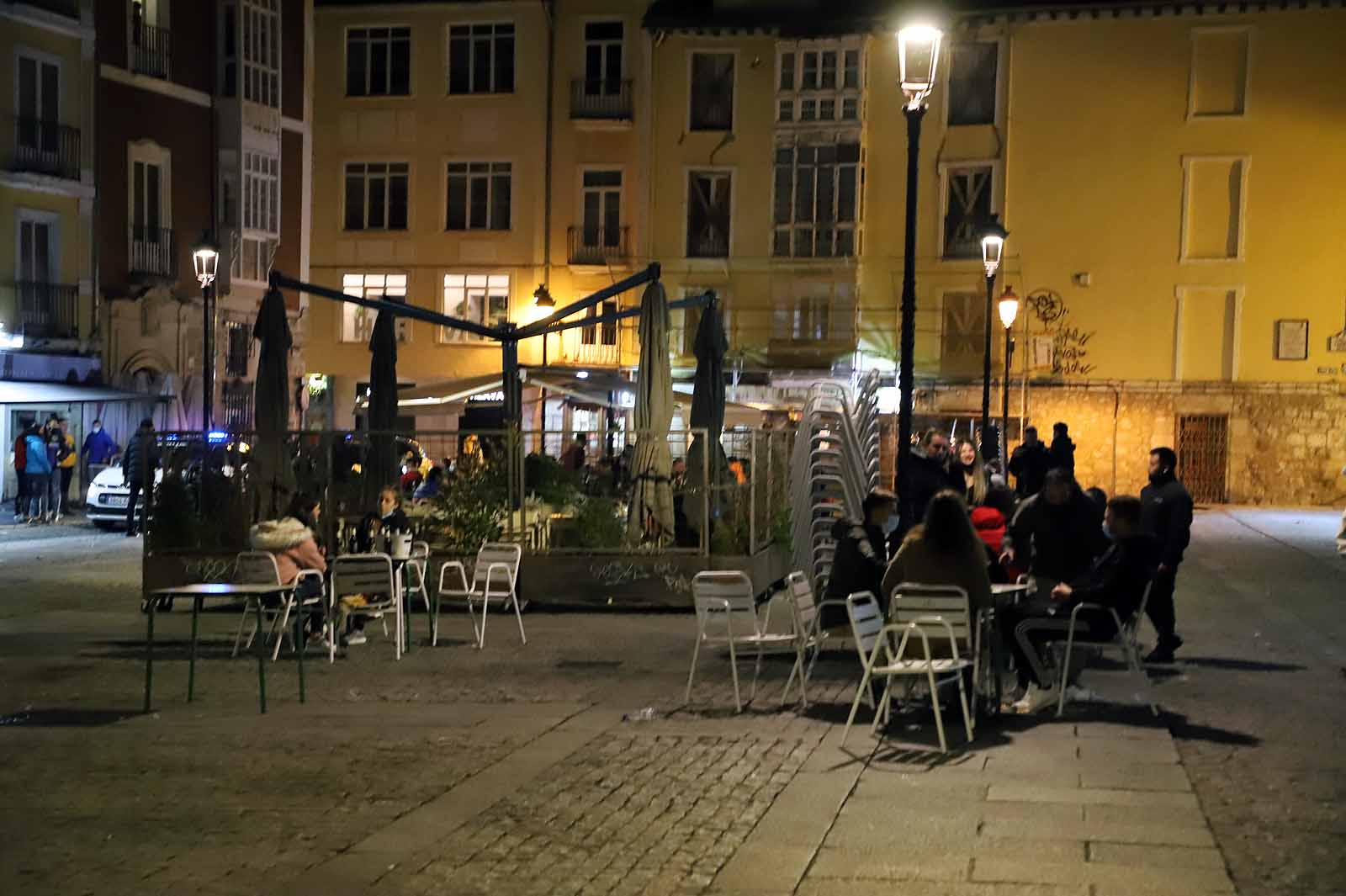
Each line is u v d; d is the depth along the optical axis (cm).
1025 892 612
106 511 2888
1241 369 4116
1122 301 4178
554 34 4509
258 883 632
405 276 4603
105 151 3597
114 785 818
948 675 987
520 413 2084
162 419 3731
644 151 4456
